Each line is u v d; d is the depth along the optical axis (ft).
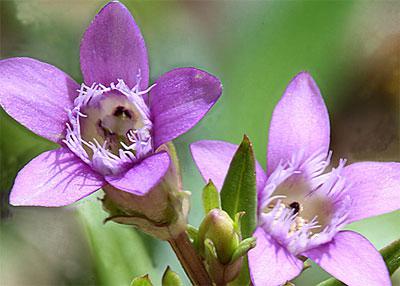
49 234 0.64
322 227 0.51
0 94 0.48
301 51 0.66
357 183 0.51
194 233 0.50
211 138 0.64
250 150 0.49
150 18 0.69
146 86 0.49
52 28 0.68
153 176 0.47
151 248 0.61
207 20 0.68
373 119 0.68
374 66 0.68
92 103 0.49
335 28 0.66
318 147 0.51
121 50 0.49
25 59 0.49
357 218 0.50
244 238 0.49
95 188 0.48
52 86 0.49
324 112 0.52
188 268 0.49
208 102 0.47
